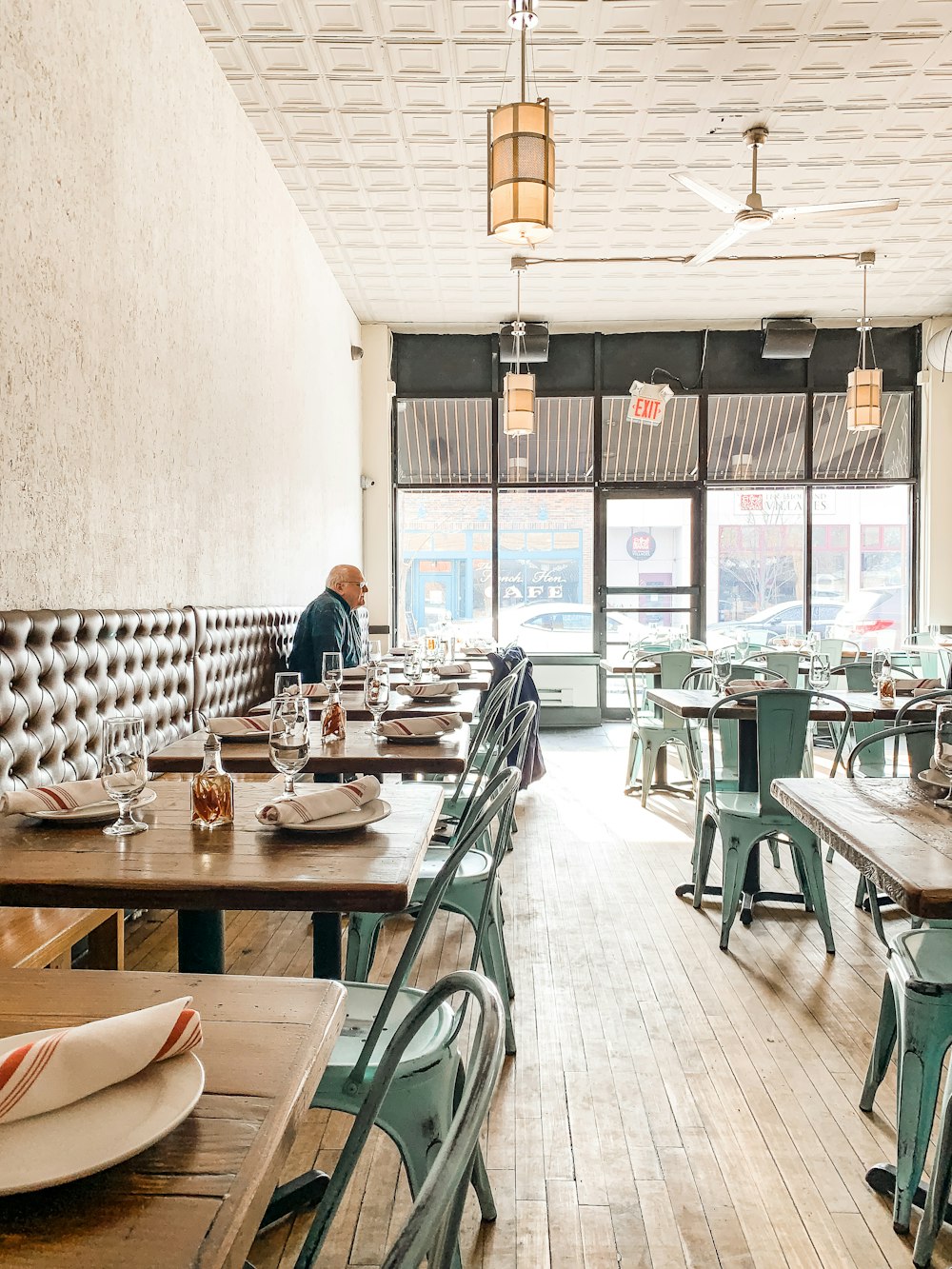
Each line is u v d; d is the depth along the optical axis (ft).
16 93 8.91
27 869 5.05
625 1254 5.92
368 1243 5.96
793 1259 5.88
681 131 16.99
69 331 10.05
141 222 11.96
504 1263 5.83
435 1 13.07
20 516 9.12
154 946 11.10
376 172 18.69
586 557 30.66
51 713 9.18
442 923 11.98
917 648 26.11
